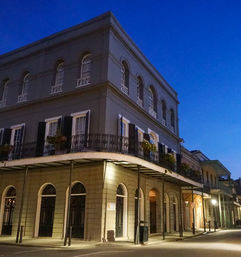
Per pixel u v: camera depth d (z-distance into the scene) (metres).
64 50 16.84
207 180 33.16
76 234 13.05
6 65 19.12
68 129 14.34
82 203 13.41
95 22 16.14
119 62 16.06
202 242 13.46
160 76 21.95
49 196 14.46
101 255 8.43
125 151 14.10
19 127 16.81
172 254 8.76
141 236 12.34
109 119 14.24
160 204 17.98
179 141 24.25
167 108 22.73
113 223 13.12
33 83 17.36
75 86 15.62
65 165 14.08
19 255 8.49
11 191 15.84
